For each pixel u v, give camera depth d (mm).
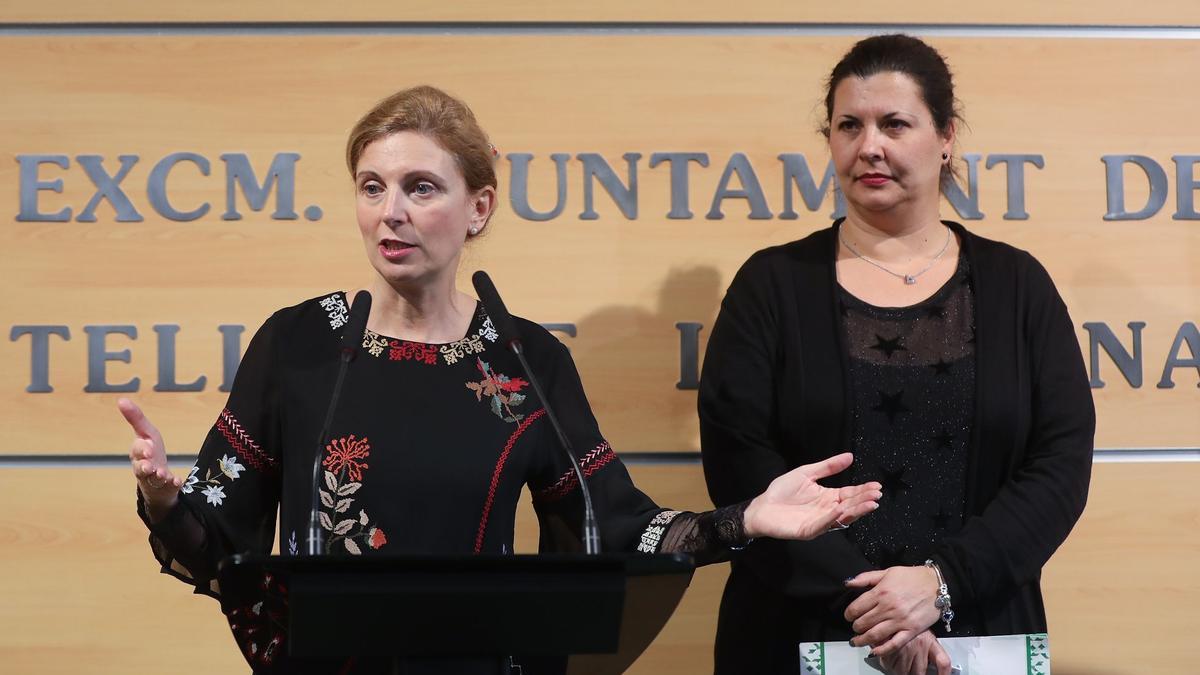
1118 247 6344
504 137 6289
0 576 5945
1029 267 5043
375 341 4156
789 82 6367
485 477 4004
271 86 6262
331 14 6305
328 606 2928
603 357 6223
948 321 4875
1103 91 6414
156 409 6078
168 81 6230
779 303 4969
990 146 6379
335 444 3959
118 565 5988
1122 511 6184
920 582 4453
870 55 5094
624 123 6324
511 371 4258
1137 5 6469
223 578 3703
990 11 6434
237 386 4180
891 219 5051
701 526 3992
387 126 4070
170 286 6137
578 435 4316
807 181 6324
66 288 6102
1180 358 6281
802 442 4801
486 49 6328
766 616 4762
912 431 4727
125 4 6254
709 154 6328
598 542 3750
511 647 3102
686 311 6254
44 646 5926
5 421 6012
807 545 4613
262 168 6227
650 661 6125
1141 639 6121
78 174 6164
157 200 6164
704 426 5012
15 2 6219
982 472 4730
